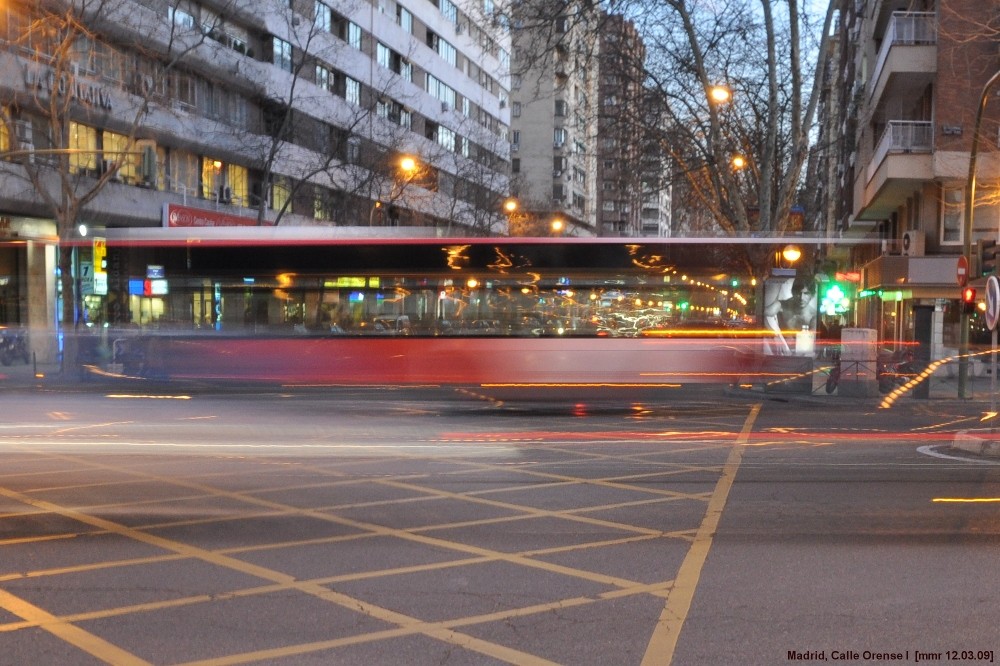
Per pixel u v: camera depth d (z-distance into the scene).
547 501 9.72
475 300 21.44
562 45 27.78
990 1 28.28
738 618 5.88
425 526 8.55
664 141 30.50
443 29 63.84
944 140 28.95
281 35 44.00
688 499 9.80
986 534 8.14
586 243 21.38
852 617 5.88
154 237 22.53
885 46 31.38
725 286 21.58
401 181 46.16
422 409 19.11
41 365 33.59
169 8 36.53
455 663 5.17
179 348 22.45
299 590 6.55
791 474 11.39
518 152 92.75
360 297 21.73
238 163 42.53
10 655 5.32
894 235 39.34
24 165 27.78
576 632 5.65
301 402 20.52
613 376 21.31
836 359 24.41
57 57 28.17
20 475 11.23
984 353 32.16
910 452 13.38
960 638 5.50
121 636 5.62
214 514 9.07
